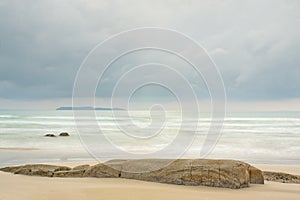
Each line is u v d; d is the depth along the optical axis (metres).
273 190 8.00
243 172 8.27
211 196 7.09
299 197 7.23
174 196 6.99
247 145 20.77
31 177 9.28
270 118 50.56
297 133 28.08
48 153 16.75
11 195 6.81
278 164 14.41
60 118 47.62
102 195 6.95
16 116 53.09
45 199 6.56
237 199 6.91
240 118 50.47
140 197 6.85
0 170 10.46
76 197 6.76
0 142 21.88
